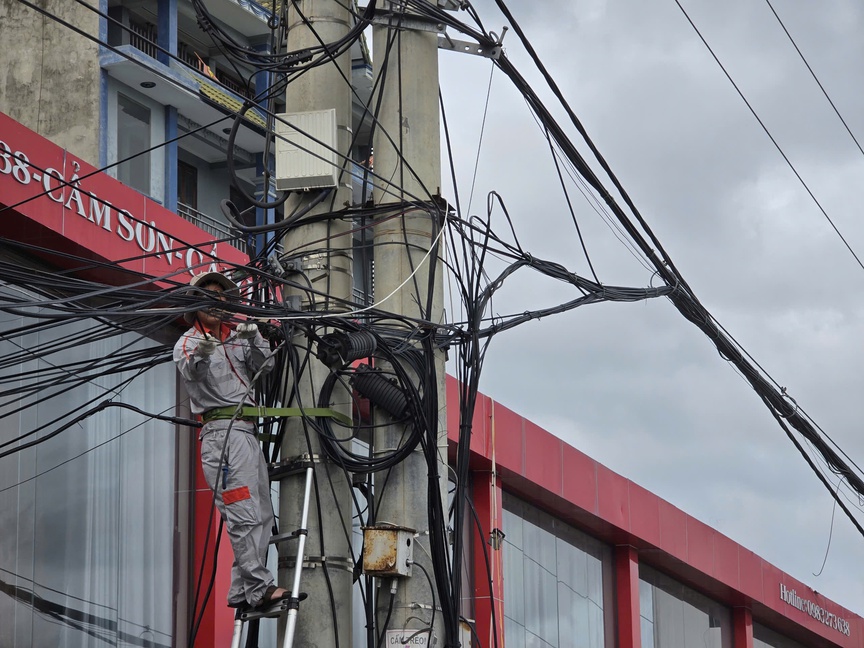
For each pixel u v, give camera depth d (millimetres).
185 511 14875
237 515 8148
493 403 19234
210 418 8398
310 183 8922
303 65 9203
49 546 13195
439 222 8961
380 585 8500
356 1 9594
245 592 8094
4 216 13219
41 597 13000
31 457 13211
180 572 14617
